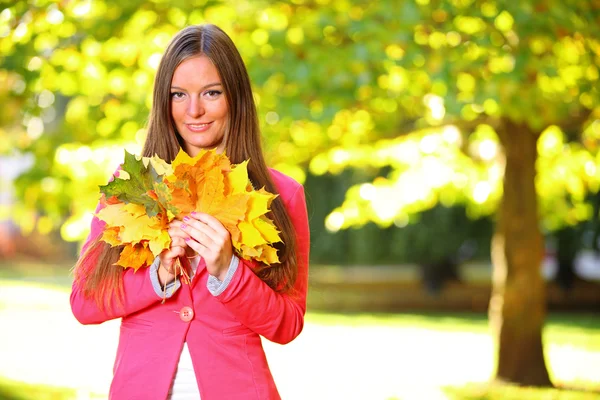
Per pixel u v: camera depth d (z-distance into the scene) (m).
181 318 3.23
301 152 10.23
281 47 8.23
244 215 3.13
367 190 11.87
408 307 24.08
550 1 7.37
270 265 3.45
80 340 16.11
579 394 10.39
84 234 9.43
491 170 12.00
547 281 23.80
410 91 8.57
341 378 12.04
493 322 11.39
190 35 3.44
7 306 22.06
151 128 3.48
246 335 3.32
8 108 8.67
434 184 11.85
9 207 10.16
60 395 10.02
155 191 3.09
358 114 9.61
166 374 3.18
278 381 11.74
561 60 8.62
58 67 8.30
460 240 21.42
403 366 13.35
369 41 7.75
